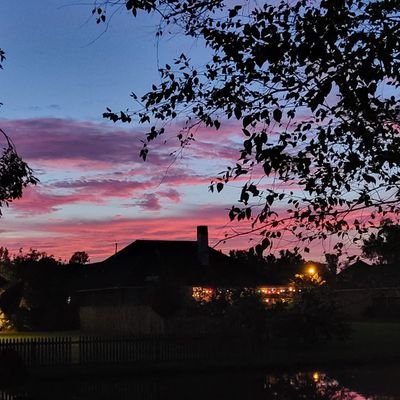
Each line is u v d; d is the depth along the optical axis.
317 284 28.28
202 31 5.84
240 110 5.60
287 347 27.33
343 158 5.75
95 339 23.56
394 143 5.66
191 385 19.25
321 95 4.98
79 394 17.47
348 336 29.56
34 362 22.39
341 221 5.98
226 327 27.27
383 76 4.88
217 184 5.76
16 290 32.88
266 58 5.18
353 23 5.03
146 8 5.85
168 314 32.94
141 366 22.45
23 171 11.39
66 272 45.47
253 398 16.72
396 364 23.97
